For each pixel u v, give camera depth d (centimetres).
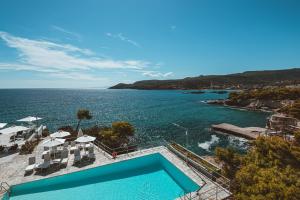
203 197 1104
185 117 6694
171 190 1334
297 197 905
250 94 9188
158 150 1855
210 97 14862
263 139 1605
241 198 1004
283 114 5550
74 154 1689
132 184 1412
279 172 1131
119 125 2662
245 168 1247
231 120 6153
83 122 6006
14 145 1962
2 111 7925
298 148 1524
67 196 1258
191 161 1549
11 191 1273
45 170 1481
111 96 18688
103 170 1552
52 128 5159
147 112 7906
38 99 14375
